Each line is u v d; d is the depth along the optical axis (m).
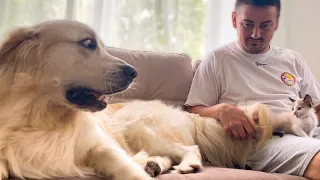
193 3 3.28
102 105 1.46
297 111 1.95
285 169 1.70
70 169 1.43
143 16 3.09
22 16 2.82
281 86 2.24
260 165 1.85
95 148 1.53
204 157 2.01
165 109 2.07
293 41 3.47
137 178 1.38
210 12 3.30
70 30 1.45
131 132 1.93
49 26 1.44
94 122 1.64
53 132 1.39
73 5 2.87
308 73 2.44
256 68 2.28
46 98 1.39
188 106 2.33
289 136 1.88
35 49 1.40
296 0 3.46
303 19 3.46
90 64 1.45
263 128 1.90
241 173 1.52
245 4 2.26
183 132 1.98
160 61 2.46
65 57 1.41
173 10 3.13
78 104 1.42
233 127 1.92
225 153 1.97
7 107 1.33
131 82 1.51
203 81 2.34
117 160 1.47
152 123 1.95
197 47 3.31
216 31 3.31
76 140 1.49
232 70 2.29
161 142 1.89
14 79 1.37
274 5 2.26
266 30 2.26
